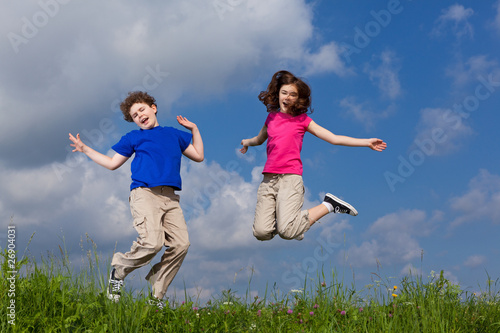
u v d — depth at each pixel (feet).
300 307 11.05
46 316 8.84
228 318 9.91
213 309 10.66
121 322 9.07
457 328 10.35
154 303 10.40
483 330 10.55
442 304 11.37
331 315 10.32
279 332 9.37
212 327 9.50
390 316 10.58
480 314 11.44
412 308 10.89
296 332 9.41
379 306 11.39
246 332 9.56
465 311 11.48
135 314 9.23
